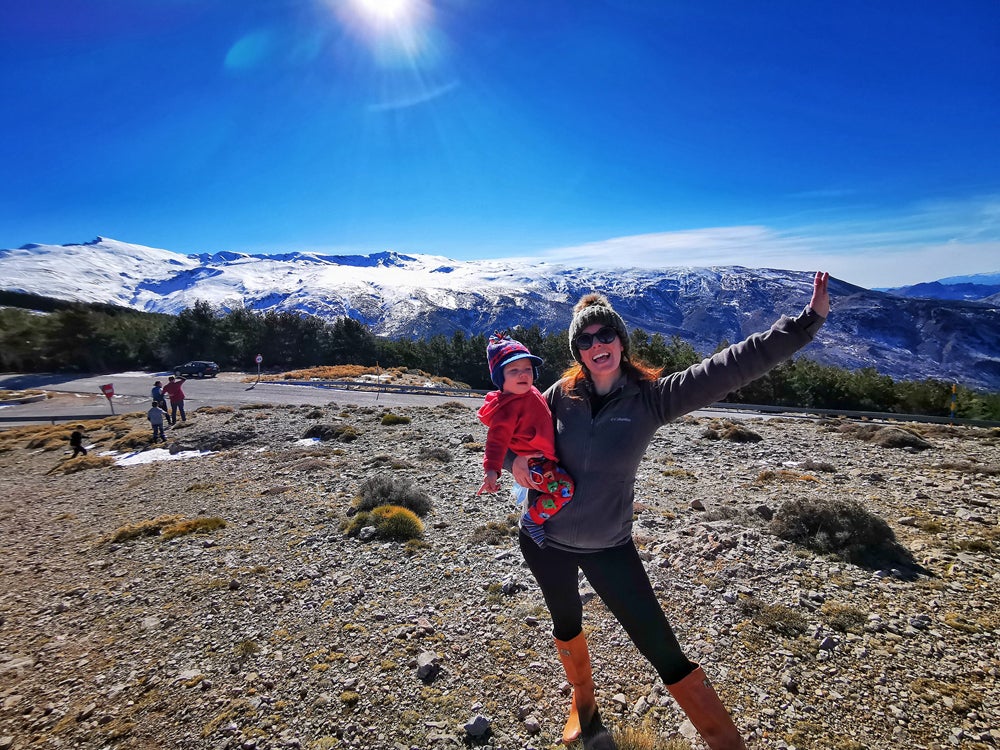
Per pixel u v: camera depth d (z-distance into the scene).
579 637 2.93
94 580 7.08
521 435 2.60
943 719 3.53
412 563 6.76
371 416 23.45
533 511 2.59
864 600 5.20
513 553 6.87
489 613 5.29
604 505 2.48
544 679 4.17
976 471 10.77
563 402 2.61
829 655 4.31
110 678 4.67
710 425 20.03
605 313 2.40
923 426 20.25
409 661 4.52
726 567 6.00
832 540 6.50
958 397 31.78
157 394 23.58
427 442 16.75
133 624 5.68
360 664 4.53
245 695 4.22
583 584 5.70
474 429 19.31
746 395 39.31
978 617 4.79
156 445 19.28
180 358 58.06
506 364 2.54
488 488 2.57
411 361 63.09
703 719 2.39
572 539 2.54
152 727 3.93
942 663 4.14
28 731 4.02
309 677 4.40
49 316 58.66
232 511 9.88
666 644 2.47
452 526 8.23
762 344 2.10
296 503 10.06
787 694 3.84
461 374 62.19
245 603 5.92
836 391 37.00
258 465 14.35
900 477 10.45
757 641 4.54
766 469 11.95
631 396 2.44
